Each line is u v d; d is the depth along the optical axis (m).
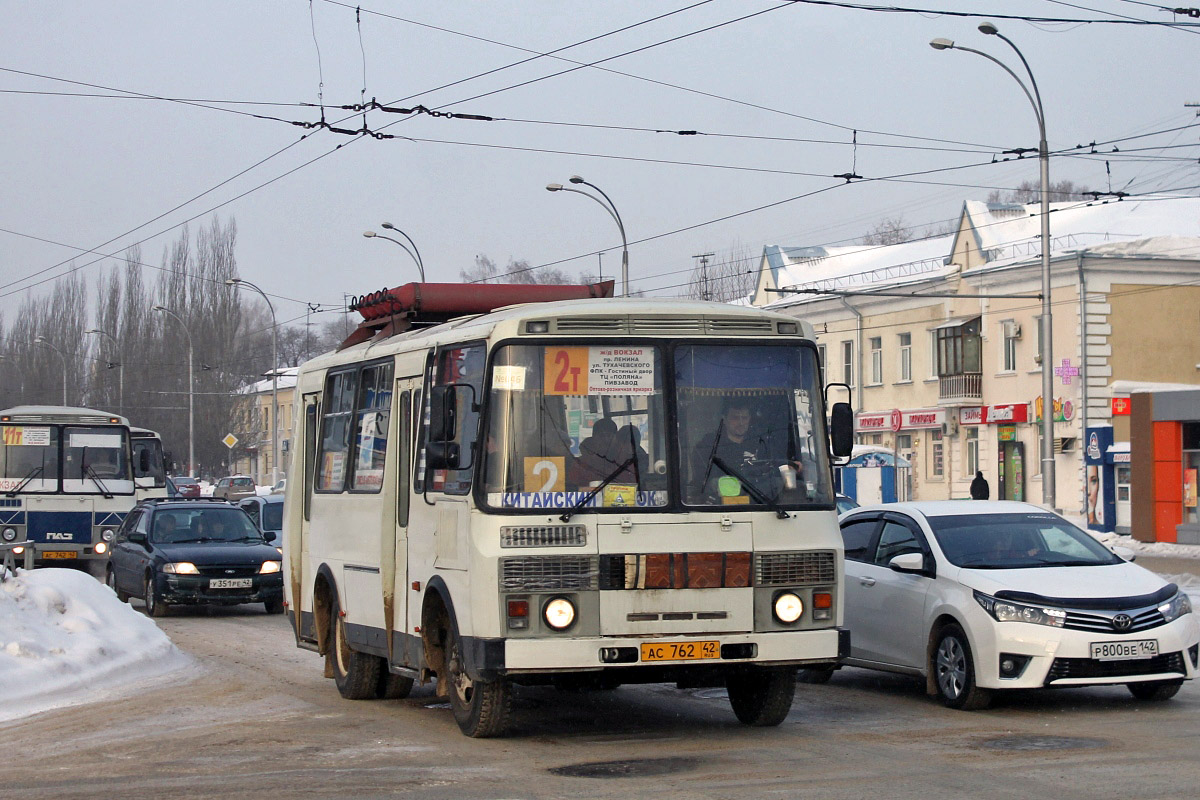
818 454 9.12
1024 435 43.22
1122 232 43.34
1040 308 42.50
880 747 8.71
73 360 70.06
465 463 8.94
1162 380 41.59
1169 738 8.89
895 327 49.50
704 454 8.81
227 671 13.66
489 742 9.12
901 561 11.14
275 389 47.34
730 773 7.84
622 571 8.55
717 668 8.88
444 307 11.54
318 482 12.49
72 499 23.88
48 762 8.75
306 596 12.79
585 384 8.76
